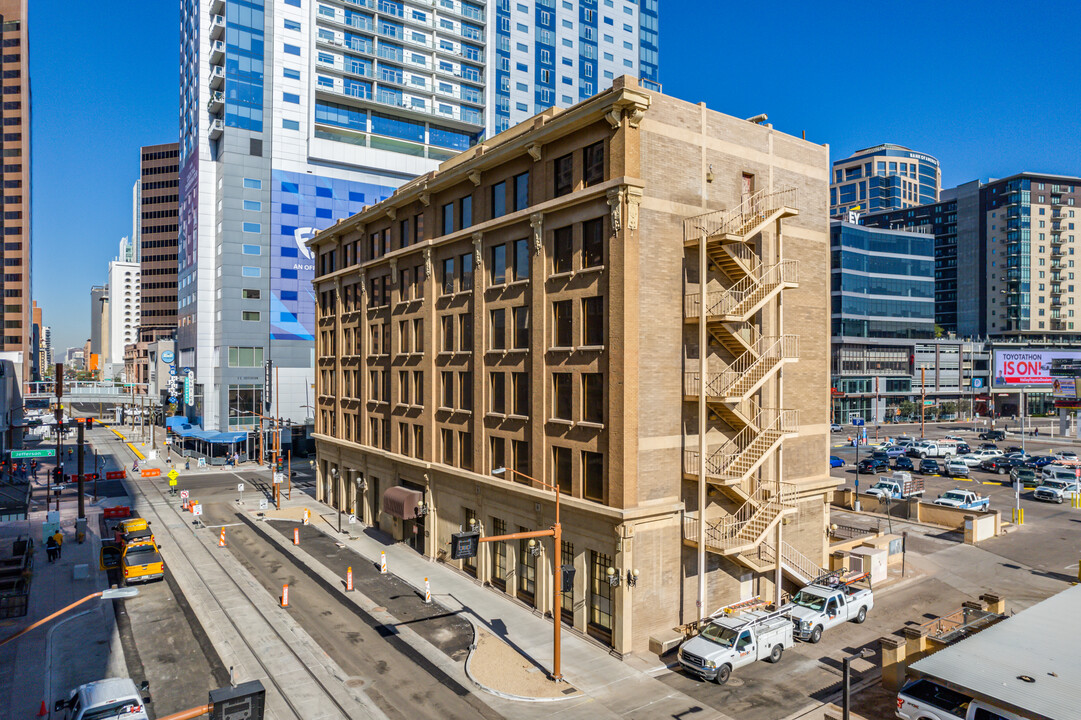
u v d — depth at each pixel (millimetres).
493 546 34344
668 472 27672
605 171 27016
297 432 86688
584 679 24078
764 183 31516
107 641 27297
